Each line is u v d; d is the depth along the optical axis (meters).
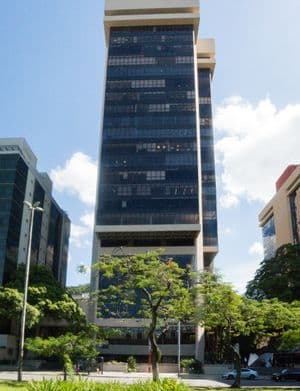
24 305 36.44
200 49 117.88
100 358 66.81
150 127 93.62
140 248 85.00
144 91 97.25
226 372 58.34
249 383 46.09
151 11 105.25
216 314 34.34
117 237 86.19
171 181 88.69
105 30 106.00
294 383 46.78
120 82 98.44
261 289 71.81
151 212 86.06
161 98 96.44
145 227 84.81
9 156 88.88
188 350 76.81
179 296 33.19
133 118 94.62
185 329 77.94
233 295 33.69
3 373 50.31
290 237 120.56
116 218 85.81
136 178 89.25
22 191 91.12
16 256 86.50
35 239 99.44
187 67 99.69
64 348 35.19
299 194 116.56
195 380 49.34
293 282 68.94
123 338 77.56
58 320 71.25
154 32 103.69
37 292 67.81
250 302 36.69
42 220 105.62
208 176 104.62
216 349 74.06
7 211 84.19
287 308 38.59
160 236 86.12
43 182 109.19
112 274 32.66
